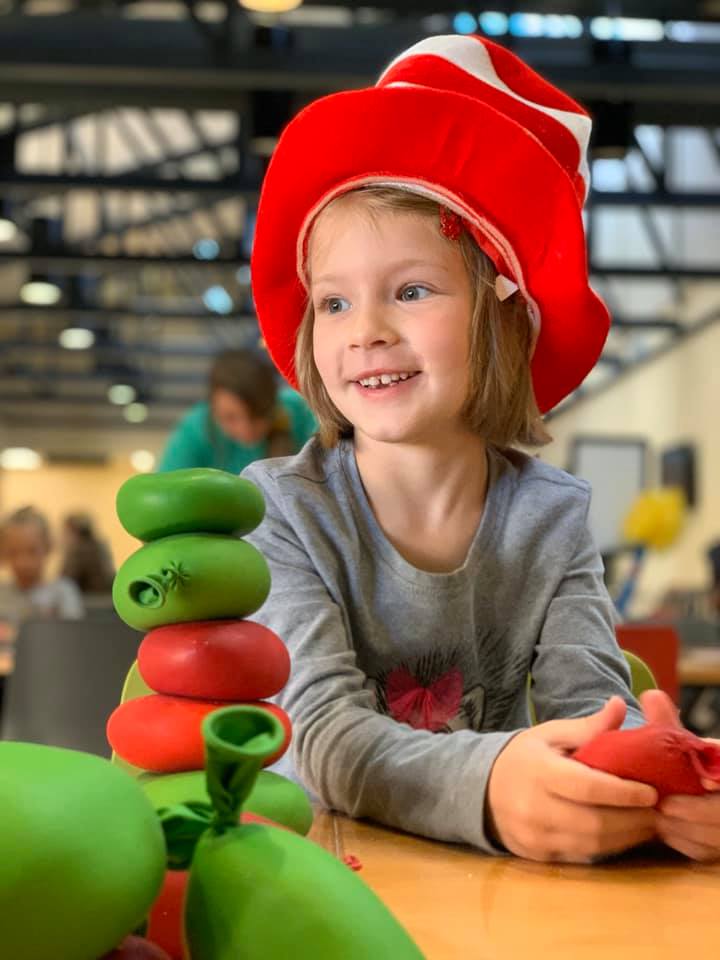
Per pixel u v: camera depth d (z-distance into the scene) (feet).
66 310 37.19
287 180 3.02
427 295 2.92
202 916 1.28
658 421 33.04
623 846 2.09
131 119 32.73
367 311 2.91
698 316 30.32
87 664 7.44
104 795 1.23
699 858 2.11
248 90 19.40
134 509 1.94
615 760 2.09
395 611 3.13
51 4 19.04
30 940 1.12
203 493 1.91
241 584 1.94
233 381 8.21
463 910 1.76
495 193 2.91
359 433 3.23
